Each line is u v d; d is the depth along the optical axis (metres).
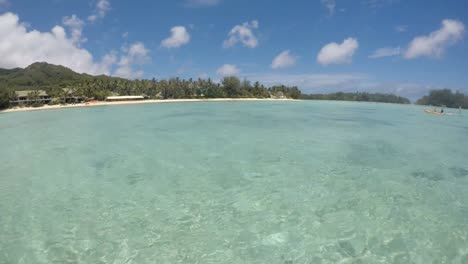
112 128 27.44
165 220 8.92
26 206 9.93
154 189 11.38
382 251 7.43
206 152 17.19
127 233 8.20
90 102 73.38
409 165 14.85
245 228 8.49
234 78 98.44
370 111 53.12
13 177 12.92
